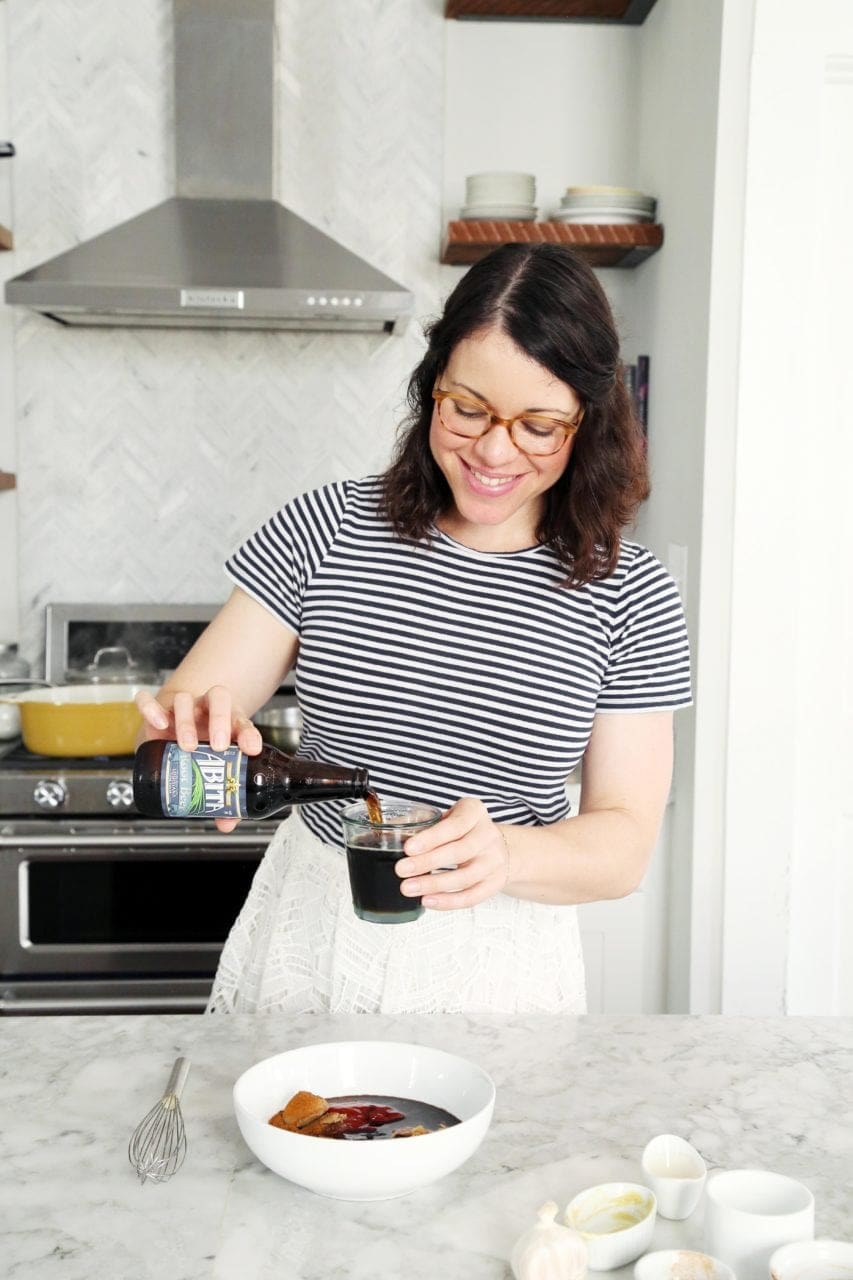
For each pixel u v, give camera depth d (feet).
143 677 9.41
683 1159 3.17
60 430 9.92
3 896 8.00
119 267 8.64
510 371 3.96
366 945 4.54
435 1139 2.94
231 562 4.89
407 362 9.97
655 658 4.68
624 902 7.82
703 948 7.54
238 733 3.96
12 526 9.98
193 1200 3.04
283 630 4.87
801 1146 3.34
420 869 3.59
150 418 9.95
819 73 7.05
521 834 4.17
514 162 9.75
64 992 8.07
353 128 9.73
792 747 7.39
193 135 9.38
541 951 4.72
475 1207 3.03
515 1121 3.46
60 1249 2.82
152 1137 3.28
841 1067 3.87
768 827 7.43
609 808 4.66
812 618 7.61
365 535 4.72
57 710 8.11
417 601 4.63
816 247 7.18
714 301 7.25
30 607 10.04
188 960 8.11
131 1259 2.79
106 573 10.06
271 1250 2.84
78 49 9.60
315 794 4.03
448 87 9.70
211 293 8.41
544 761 4.65
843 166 7.32
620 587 4.66
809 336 7.21
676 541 8.14
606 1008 7.88
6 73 9.61
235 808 3.80
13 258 9.75
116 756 8.27
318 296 8.48
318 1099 3.28
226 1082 3.67
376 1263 2.79
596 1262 2.80
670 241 8.47
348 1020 4.19
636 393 9.25
